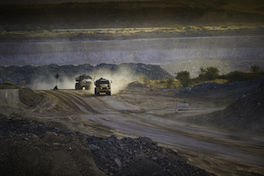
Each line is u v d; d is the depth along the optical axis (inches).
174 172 285.9
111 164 289.7
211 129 660.7
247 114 676.1
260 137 565.6
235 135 592.1
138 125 727.7
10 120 463.5
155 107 1057.5
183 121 779.4
